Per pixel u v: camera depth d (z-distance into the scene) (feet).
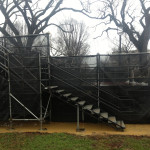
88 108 23.45
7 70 23.41
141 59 26.05
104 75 26.71
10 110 23.43
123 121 26.07
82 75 27.30
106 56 26.68
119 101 26.30
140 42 55.42
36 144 17.60
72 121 27.20
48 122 26.89
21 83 23.71
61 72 27.73
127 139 18.83
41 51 27.17
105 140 18.54
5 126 24.79
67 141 18.29
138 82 26.12
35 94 23.65
